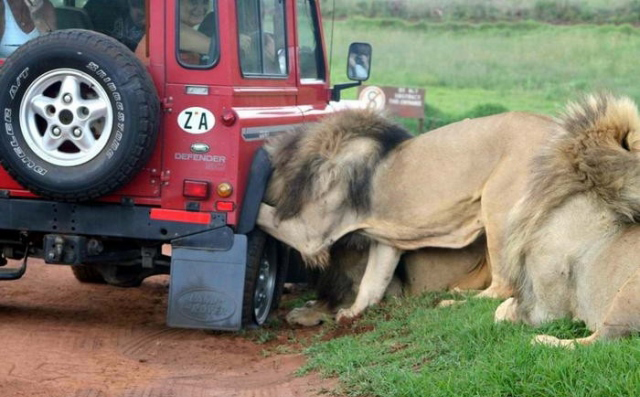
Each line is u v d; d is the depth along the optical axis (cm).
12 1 897
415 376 647
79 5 884
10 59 816
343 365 716
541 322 714
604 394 559
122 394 691
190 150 848
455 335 717
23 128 821
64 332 877
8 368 743
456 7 4006
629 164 679
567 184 695
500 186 840
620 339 632
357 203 888
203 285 849
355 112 912
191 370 766
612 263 667
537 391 583
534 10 3941
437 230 873
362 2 4069
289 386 706
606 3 3934
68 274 1199
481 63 3438
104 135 812
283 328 922
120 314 979
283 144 898
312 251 887
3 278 908
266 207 888
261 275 919
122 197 855
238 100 860
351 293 934
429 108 2686
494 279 844
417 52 3594
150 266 889
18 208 870
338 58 3459
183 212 852
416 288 916
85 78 809
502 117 866
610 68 3272
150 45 847
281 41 988
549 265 699
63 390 693
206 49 847
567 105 730
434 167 875
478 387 601
